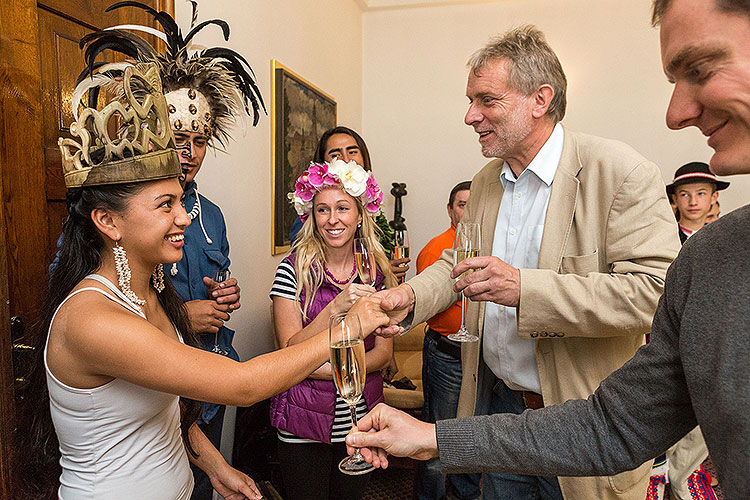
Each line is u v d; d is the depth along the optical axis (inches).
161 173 39.9
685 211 131.0
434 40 196.7
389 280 79.2
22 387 50.1
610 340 56.7
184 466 47.5
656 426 32.5
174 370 36.3
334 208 73.0
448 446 38.4
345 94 182.7
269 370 40.1
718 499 113.3
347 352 42.4
